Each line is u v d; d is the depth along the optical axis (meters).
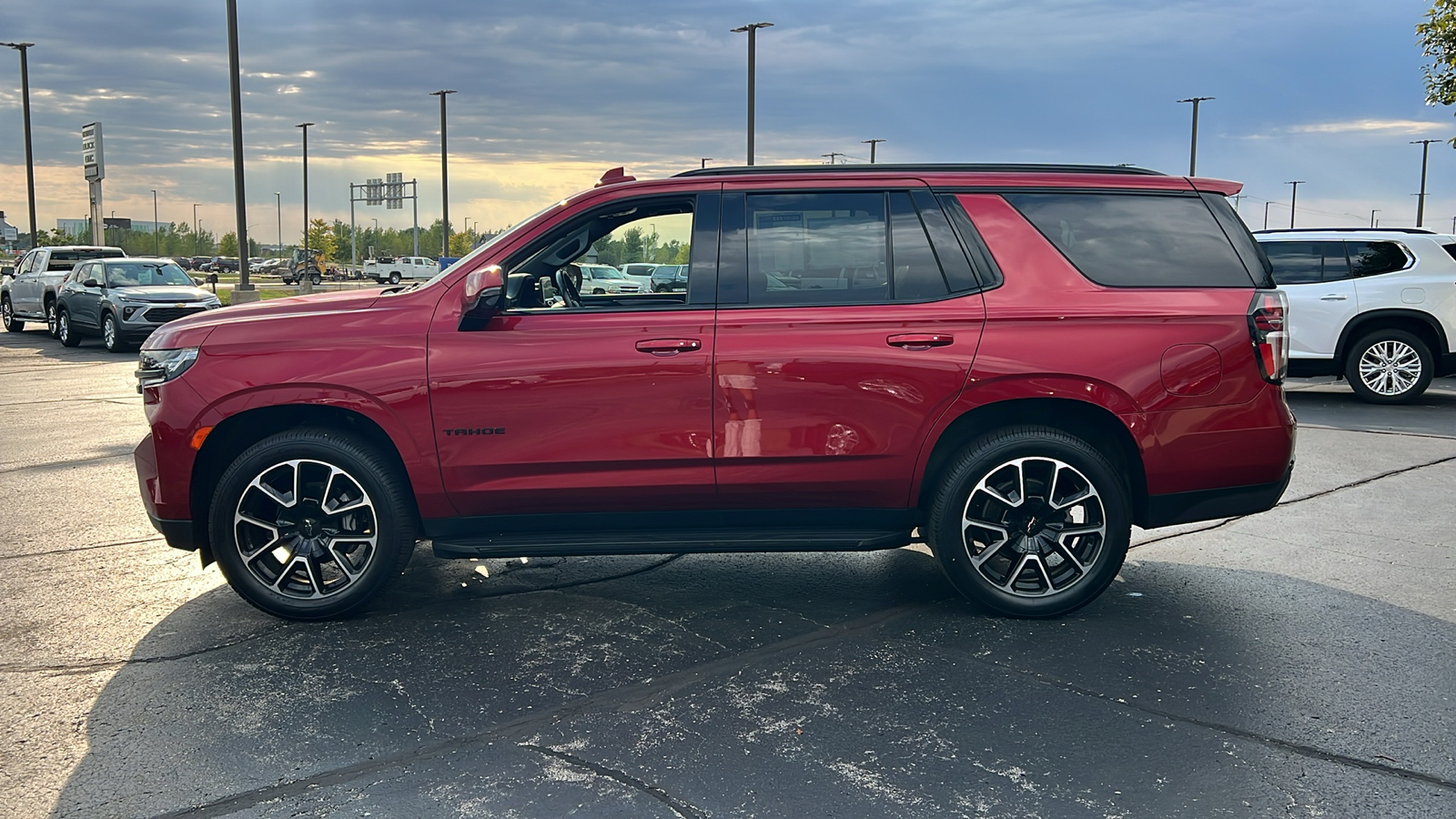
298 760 3.23
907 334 4.34
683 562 5.52
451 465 4.34
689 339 4.30
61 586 5.07
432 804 2.95
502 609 4.72
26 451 8.84
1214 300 4.43
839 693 3.73
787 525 4.54
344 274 86.69
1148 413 4.38
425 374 4.29
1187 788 3.02
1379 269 11.62
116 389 13.55
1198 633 4.34
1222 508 4.50
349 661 4.08
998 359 4.34
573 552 4.38
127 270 20.48
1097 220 4.50
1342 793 2.99
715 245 4.43
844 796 2.98
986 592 4.50
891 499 4.50
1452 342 11.40
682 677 3.90
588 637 4.34
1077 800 2.95
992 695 3.71
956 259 4.43
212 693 3.77
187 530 4.45
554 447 4.33
